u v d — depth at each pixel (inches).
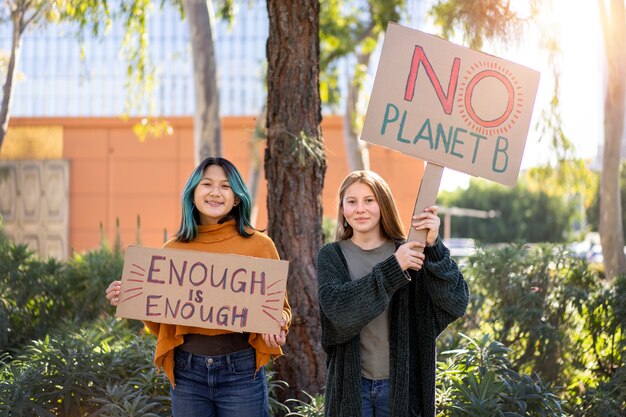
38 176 798.5
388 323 128.5
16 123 794.2
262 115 551.8
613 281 232.5
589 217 1219.2
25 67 942.4
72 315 251.1
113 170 803.4
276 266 134.4
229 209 140.6
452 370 165.5
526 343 218.8
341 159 771.4
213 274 134.8
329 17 585.9
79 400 157.1
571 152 327.0
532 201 1863.9
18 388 155.3
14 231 794.2
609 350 219.3
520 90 138.1
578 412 181.9
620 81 287.9
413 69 135.8
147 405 152.0
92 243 800.9
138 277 135.6
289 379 191.3
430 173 134.9
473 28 246.4
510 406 158.9
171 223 802.2
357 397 124.2
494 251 234.1
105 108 942.4
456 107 136.1
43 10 283.0
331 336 126.3
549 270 231.0
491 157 136.7
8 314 225.8
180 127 802.8
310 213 196.1
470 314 229.1
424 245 127.1
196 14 448.8
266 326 132.7
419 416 127.3
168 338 134.3
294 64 196.4
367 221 131.6
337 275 129.0
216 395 134.3
